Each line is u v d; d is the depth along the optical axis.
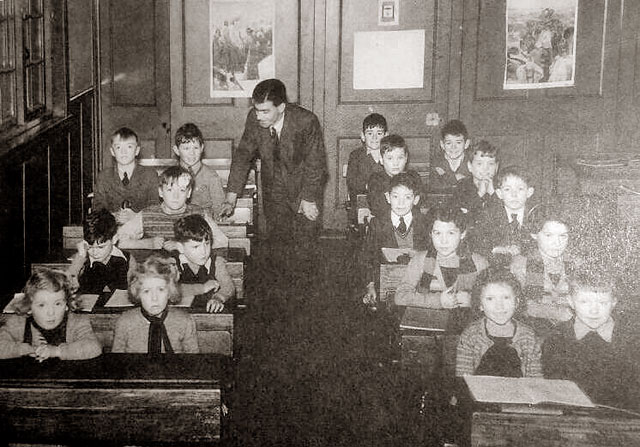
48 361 2.52
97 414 2.30
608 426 2.12
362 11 6.80
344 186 6.93
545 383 2.39
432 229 3.40
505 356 2.70
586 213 3.69
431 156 6.94
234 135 6.89
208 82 6.83
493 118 6.89
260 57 6.82
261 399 3.12
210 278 3.31
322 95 6.88
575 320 2.84
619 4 6.64
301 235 5.70
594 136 6.82
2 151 3.92
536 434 2.13
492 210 3.95
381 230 4.23
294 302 4.36
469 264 3.39
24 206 4.19
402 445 2.72
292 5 6.76
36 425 2.30
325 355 3.56
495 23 6.79
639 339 2.78
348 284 4.72
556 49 6.76
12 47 4.33
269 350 3.64
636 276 3.04
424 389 2.77
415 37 6.82
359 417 2.93
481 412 2.18
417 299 3.24
